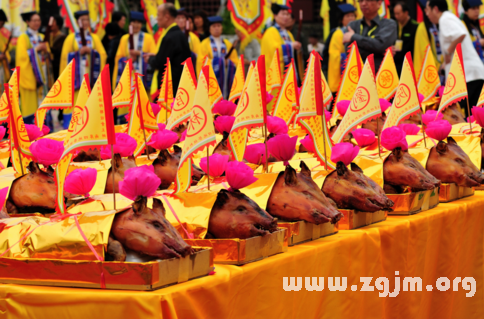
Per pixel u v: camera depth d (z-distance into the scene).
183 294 1.91
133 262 1.94
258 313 2.27
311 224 2.71
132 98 3.81
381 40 8.08
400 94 4.02
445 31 8.27
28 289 1.95
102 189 2.88
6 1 11.20
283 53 10.95
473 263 3.98
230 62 11.81
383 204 2.94
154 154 3.96
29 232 2.11
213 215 2.35
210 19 11.62
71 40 11.16
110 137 2.19
